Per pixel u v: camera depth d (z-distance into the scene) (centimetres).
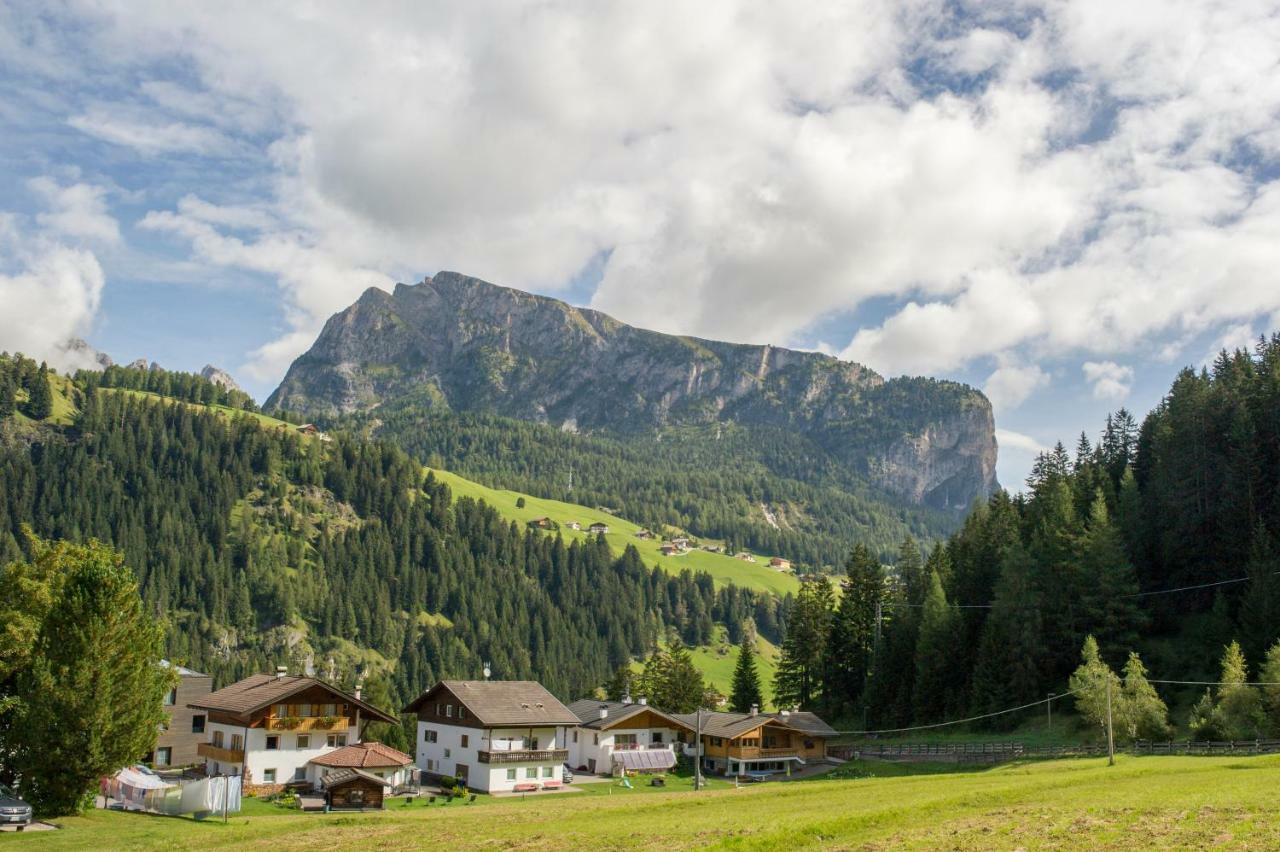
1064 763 7556
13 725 5222
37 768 5134
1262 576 9538
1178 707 9375
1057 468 15662
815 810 4891
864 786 6550
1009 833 3719
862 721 12712
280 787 7825
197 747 9062
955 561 14275
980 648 11269
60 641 5247
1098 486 13338
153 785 6306
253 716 7938
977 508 15925
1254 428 11169
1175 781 5284
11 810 4884
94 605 5303
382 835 4666
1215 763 6375
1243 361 13825
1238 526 10856
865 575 13938
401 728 12925
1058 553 11269
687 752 10544
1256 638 9300
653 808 5816
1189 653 10056
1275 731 7681
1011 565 11069
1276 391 11662
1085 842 3425
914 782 6619
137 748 5416
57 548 6338
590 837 4278
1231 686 8112
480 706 9012
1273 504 10769
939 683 11644
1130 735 8325
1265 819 3594
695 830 4300
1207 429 11862
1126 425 15488
